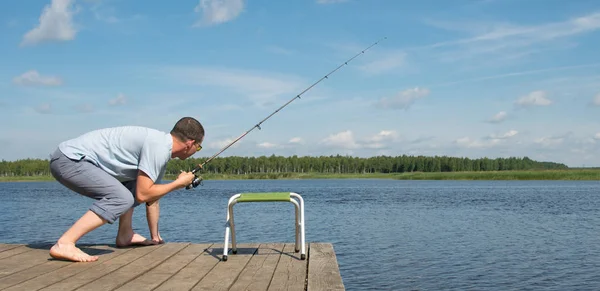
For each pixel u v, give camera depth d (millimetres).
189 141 4941
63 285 3879
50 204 30078
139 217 20188
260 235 14938
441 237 15078
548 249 13023
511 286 9219
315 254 5227
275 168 178125
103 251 5445
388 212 23781
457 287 9141
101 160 4906
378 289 8969
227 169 174875
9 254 5180
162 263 4816
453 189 61531
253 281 4062
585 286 9234
